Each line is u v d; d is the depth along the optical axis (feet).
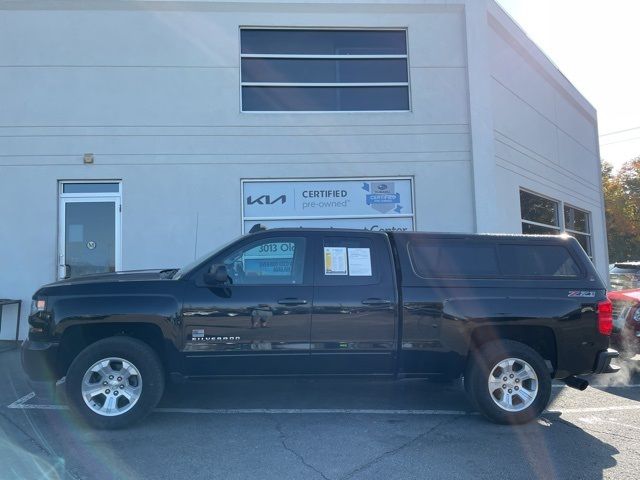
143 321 17.98
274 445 16.65
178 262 33.12
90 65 33.50
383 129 35.37
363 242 19.35
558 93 52.13
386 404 21.17
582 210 59.36
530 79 45.27
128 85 33.65
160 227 33.17
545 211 48.14
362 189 35.06
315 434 17.66
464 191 35.68
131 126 33.47
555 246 19.98
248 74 35.27
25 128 32.96
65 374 18.70
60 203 33.09
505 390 18.80
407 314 18.62
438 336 18.67
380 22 36.22
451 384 23.89
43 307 18.15
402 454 15.99
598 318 19.19
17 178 32.71
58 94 33.24
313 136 34.76
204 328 18.08
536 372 18.70
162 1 33.88
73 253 32.86
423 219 35.19
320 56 36.01
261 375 18.42
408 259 19.20
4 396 21.50
